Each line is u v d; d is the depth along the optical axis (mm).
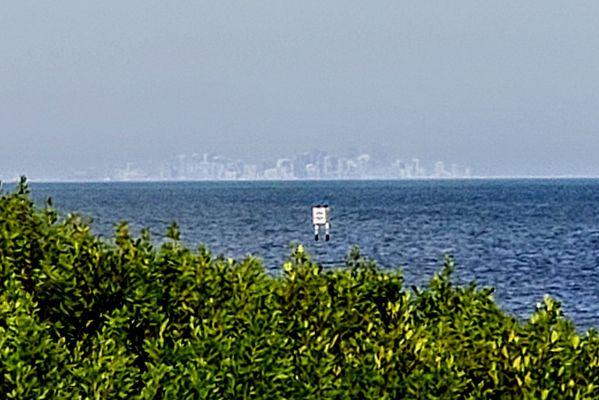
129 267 41531
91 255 41562
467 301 40000
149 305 39844
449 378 32125
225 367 32719
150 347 35000
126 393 33250
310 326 38219
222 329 35562
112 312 39219
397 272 43000
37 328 34094
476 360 34094
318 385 32469
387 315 38000
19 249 44594
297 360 33438
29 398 31516
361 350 34219
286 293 40500
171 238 44188
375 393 32031
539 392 31672
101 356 34031
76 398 32031
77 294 40625
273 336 34062
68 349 38125
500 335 35844
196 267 42219
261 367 32781
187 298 41156
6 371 31953
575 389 31766
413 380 32094
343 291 40469
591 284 187000
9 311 35031
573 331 35500
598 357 33094
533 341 33906
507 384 32688
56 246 44594
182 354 34062
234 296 40375
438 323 37531
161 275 41938
